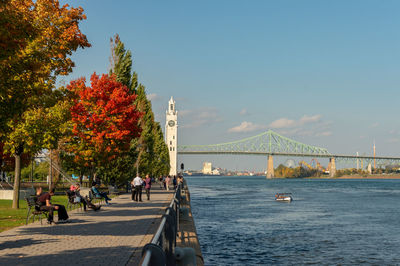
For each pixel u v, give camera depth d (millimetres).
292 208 51938
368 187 145250
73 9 20953
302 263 20094
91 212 21328
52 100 20375
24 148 23688
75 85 34812
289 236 28141
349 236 28578
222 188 130375
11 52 11008
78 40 20484
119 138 34125
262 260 20516
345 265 19922
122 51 41969
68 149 35781
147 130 56156
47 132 23750
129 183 47812
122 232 13922
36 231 14172
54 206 16297
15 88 12875
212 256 21172
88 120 34719
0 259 9492
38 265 8875
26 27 11836
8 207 24328
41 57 17797
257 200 67312
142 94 56438
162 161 89562
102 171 43000
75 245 11391
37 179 76562
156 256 4277
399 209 51438
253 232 29844
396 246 24891
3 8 10938
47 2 19844
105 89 35156
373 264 20141
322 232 30422
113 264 9023
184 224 17438
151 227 15180
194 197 75938
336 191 109625
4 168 41531
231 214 42938
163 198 33688
